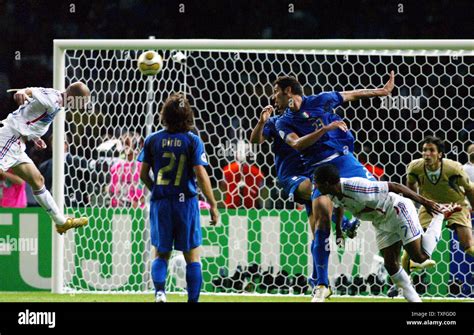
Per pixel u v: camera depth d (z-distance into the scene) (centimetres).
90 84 2330
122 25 3072
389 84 1378
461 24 3047
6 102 2845
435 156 1507
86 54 2394
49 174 2027
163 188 1177
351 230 1388
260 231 1647
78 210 1672
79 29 3038
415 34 3041
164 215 1177
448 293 1625
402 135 2266
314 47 1530
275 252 1645
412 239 1216
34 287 1680
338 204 1233
